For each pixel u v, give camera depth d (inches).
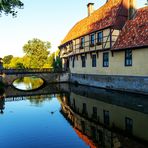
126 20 1008.2
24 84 1768.0
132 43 856.3
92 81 1201.4
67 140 378.0
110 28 969.5
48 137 396.8
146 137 375.9
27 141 377.1
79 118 542.9
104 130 431.2
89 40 1173.1
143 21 895.1
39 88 1330.0
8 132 430.9
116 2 1091.3
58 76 1587.1
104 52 1067.3
